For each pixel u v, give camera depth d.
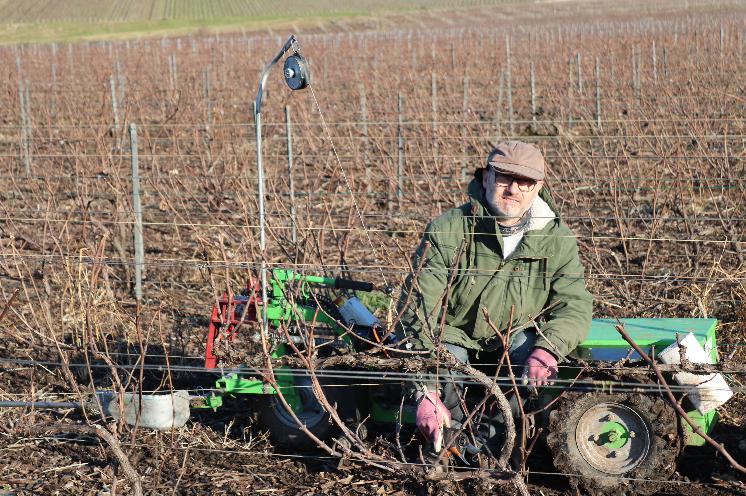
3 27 61.66
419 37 36.00
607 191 9.16
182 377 5.29
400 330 4.23
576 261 4.12
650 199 8.89
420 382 3.89
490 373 4.15
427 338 4.02
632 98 15.11
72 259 5.85
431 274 4.07
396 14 66.75
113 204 9.22
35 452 4.49
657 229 7.90
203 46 32.88
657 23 39.31
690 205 8.60
